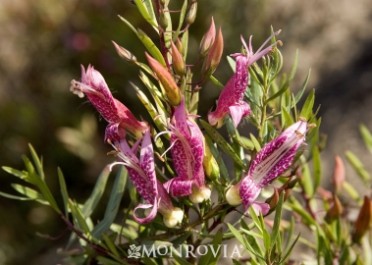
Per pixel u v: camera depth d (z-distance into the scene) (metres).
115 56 0.79
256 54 0.25
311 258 0.32
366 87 0.66
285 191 0.28
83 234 0.28
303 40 0.75
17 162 0.82
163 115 0.25
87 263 0.28
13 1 0.89
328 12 0.76
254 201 0.25
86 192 0.80
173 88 0.24
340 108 0.64
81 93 0.25
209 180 0.26
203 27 0.78
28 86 0.87
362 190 0.52
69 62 0.87
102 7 0.83
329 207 0.32
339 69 0.70
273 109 0.28
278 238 0.25
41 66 0.87
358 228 0.30
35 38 0.88
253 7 0.78
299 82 0.69
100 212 0.72
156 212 0.25
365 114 0.63
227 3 0.78
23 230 0.78
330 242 0.31
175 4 0.68
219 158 0.26
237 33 0.77
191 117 0.25
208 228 0.27
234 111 0.25
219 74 0.74
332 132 0.62
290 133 0.24
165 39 0.26
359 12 0.76
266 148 0.24
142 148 0.24
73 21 0.86
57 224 0.78
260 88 0.27
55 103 0.84
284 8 0.78
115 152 0.25
